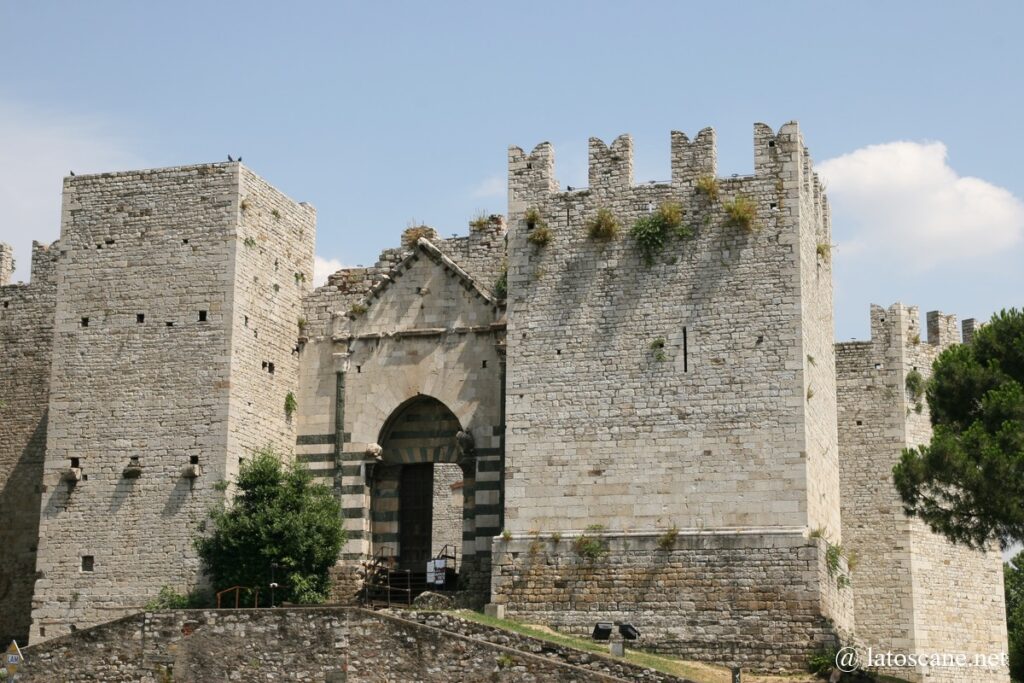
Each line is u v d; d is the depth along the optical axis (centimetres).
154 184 6556
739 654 5647
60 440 6391
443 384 6569
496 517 6350
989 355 5719
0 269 7925
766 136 6047
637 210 6144
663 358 5981
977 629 6844
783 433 5800
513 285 6209
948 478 5372
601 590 5844
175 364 6347
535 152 6303
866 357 6956
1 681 5441
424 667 5103
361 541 6538
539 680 4994
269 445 6519
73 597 6225
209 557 6091
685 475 5872
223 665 5281
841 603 5925
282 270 6725
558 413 6050
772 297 5919
